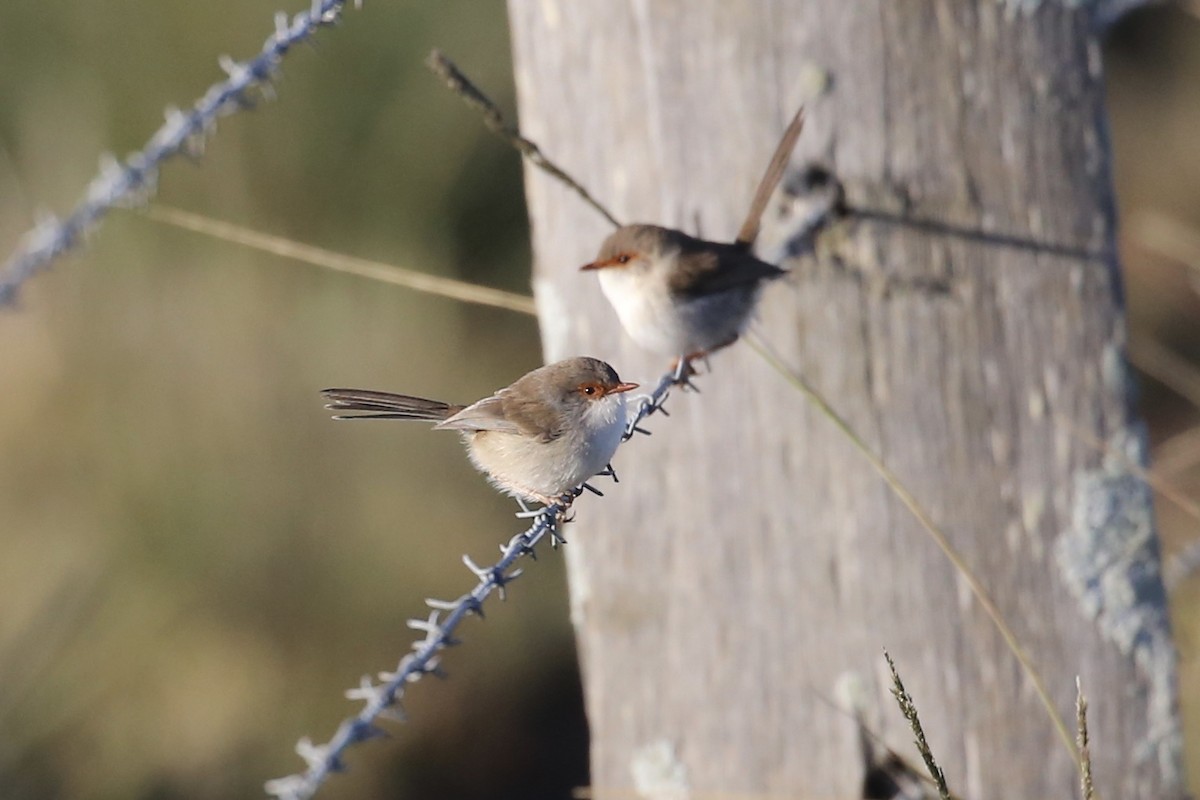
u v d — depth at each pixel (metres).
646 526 8.39
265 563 15.69
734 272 7.77
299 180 17.83
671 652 8.40
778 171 7.84
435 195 18.62
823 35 7.85
